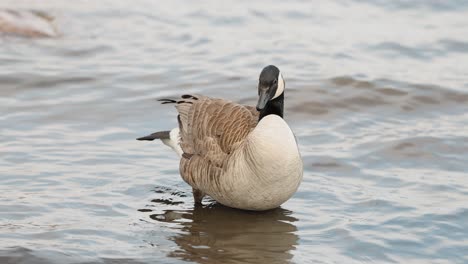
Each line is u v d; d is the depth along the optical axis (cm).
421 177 1400
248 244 1141
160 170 1428
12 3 2444
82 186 1335
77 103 1739
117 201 1282
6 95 1767
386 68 1983
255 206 1234
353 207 1277
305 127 1650
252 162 1173
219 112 1277
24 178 1350
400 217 1229
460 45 2184
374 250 1120
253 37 2239
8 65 1936
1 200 1255
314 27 2339
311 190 1346
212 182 1231
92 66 1964
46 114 1670
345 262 1082
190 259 1080
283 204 1293
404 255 1106
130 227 1184
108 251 1091
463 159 1480
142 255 1085
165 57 2056
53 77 1872
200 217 1241
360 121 1683
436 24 2373
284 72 1939
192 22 2359
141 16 2394
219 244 1138
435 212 1245
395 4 2559
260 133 1172
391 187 1357
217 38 2225
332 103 1766
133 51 2097
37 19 2272
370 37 2244
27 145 1504
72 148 1504
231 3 2547
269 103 1243
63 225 1173
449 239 1155
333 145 1549
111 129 1616
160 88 1841
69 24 2297
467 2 2570
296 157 1184
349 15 2458
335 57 2072
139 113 1705
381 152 1509
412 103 1773
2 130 1573
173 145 1359
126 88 1831
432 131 1616
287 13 2464
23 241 1108
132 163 1452
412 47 2159
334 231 1186
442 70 1986
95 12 2411
